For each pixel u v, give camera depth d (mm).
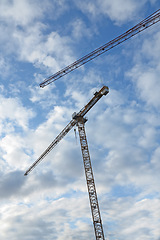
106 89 103500
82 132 110250
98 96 105500
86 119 112875
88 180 99125
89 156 104125
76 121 113812
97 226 89938
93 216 91875
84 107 110938
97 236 88000
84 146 107125
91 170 100938
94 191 96250
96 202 93812
